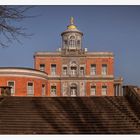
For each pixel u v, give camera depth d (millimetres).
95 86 43156
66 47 45906
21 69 32219
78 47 45938
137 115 15609
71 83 43062
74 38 46156
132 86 19203
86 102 17938
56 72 43156
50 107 16828
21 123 14211
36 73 33375
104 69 43594
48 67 43125
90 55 43531
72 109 16391
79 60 43500
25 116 15211
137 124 14367
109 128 13758
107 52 43531
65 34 46594
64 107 16812
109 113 15719
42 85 34406
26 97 18750
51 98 18703
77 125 14078
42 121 14500
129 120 14805
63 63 43406
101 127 13859
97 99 18500
